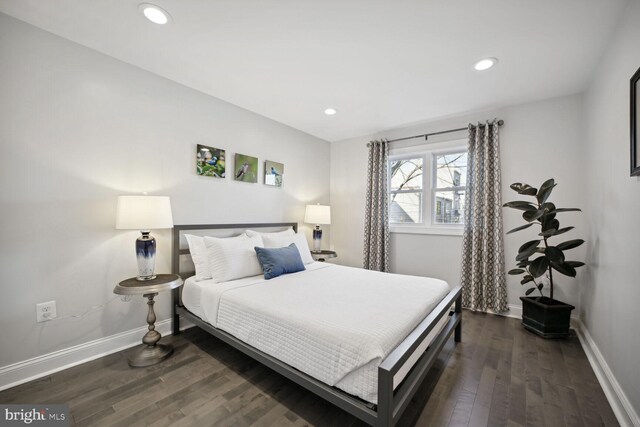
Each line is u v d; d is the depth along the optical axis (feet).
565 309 8.19
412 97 9.55
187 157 8.93
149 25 6.04
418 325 5.42
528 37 6.28
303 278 8.38
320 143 14.48
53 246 6.40
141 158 7.88
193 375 6.30
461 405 5.35
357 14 5.61
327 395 4.55
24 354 6.03
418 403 5.40
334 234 14.98
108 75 7.23
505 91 9.04
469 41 6.45
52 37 6.36
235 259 8.29
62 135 6.52
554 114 9.47
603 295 6.70
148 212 6.83
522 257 8.33
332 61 7.38
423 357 5.56
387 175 13.15
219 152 9.78
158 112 8.23
